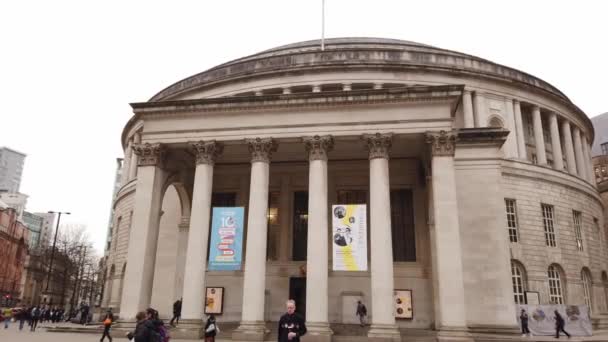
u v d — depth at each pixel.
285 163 37.25
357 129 28.64
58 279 93.12
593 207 53.81
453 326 25.03
